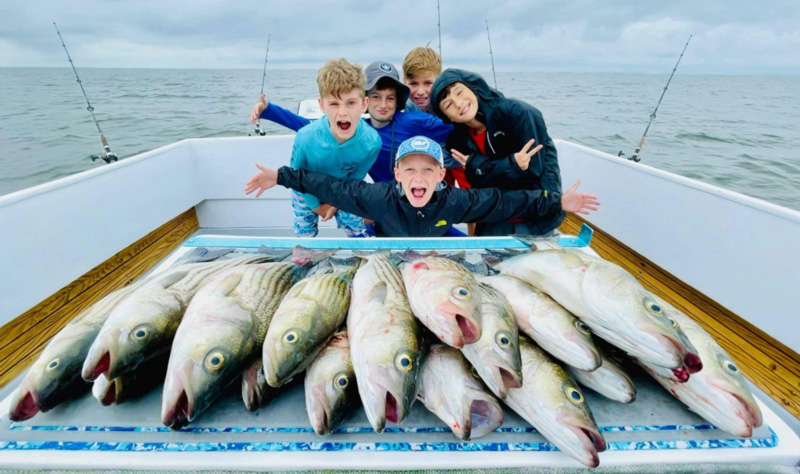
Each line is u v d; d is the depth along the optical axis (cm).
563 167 393
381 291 164
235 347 138
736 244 234
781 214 210
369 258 196
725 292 242
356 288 171
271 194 393
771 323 218
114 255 292
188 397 123
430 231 250
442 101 266
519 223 288
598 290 151
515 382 129
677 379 132
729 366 136
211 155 378
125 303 146
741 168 1196
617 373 138
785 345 213
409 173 225
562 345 143
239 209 398
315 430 121
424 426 129
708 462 120
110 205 286
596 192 351
